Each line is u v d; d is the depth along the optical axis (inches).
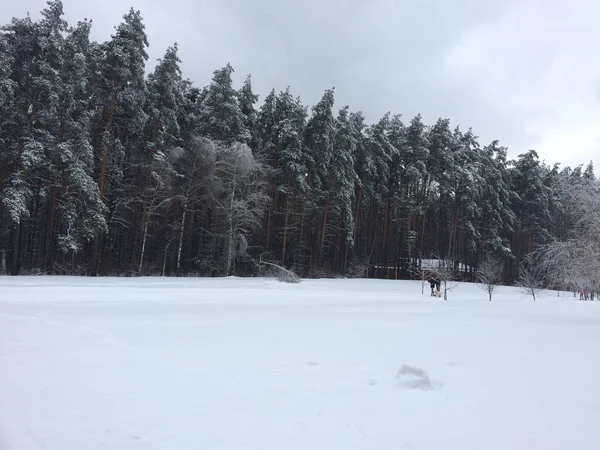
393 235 2372.0
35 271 1258.0
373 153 2050.9
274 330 425.4
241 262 1711.4
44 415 183.9
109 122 1305.4
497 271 1551.4
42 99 1206.3
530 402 214.1
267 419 185.9
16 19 1205.1
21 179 1125.7
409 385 237.9
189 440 162.4
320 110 1788.9
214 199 1502.2
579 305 935.7
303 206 1748.3
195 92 1993.1
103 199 1358.3
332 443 162.6
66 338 350.9
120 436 164.4
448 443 164.7
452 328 470.6
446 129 2203.5
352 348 340.5
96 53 1360.7
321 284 1403.8
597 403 213.6
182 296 791.7
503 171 2373.3
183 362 282.5
